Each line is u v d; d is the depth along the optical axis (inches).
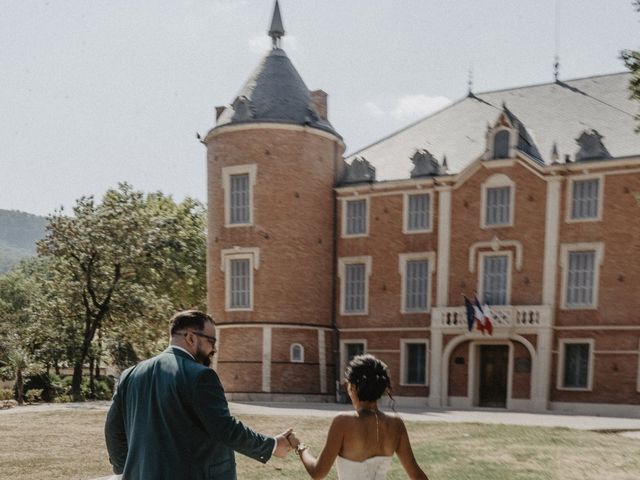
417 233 1558.8
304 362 1578.5
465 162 1576.0
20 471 497.4
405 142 1743.4
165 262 1750.7
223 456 180.7
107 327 1791.3
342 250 1649.9
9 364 1891.0
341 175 1721.2
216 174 1644.9
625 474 492.1
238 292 1612.9
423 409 1333.7
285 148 1605.6
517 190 1446.9
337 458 204.4
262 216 1592.0
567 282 1390.3
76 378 1599.4
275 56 1734.7
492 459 554.3
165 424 172.9
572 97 1620.3
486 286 1471.5
